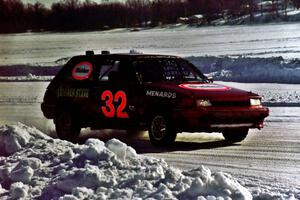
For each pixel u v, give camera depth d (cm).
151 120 1288
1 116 1952
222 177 703
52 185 741
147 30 14075
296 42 6456
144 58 1366
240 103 1276
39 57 6141
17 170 800
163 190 693
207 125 1236
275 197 727
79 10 15512
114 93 1343
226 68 3603
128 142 1356
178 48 6334
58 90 1461
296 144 1295
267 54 4775
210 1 15838
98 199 686
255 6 15350
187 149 1246
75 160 823
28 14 15238
